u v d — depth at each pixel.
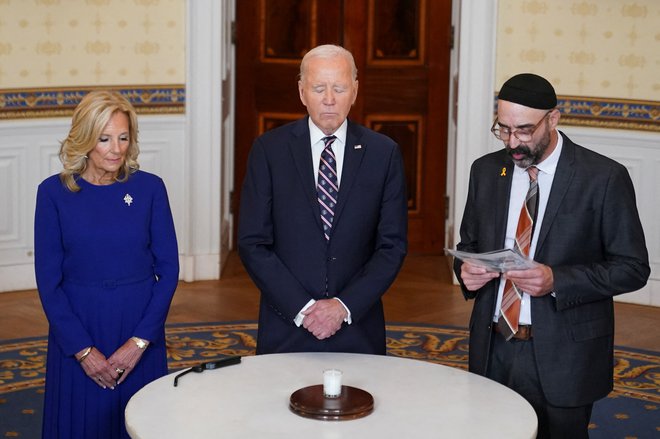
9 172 6.55
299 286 3.28
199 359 5.27
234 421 2.62
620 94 6.48
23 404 4.59
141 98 6.80
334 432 2.55
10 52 6.44
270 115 7.78
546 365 3.04
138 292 3.33
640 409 4.65
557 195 3.05
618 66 6.47
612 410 4.64
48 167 6.67
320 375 3.00
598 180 3.04
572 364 3.05
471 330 3.22
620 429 4.41
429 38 7.67
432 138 7.80
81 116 3.21
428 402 2.78
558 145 3.08
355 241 3.35
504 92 2.96
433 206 7.89
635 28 6.41
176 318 6.07
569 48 6.56
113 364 3.24
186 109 6.89
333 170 3.38
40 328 5.82
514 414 2.69
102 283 3.29
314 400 2.71
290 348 3.36
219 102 6.93
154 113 6.84
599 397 3.12
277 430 2.56
